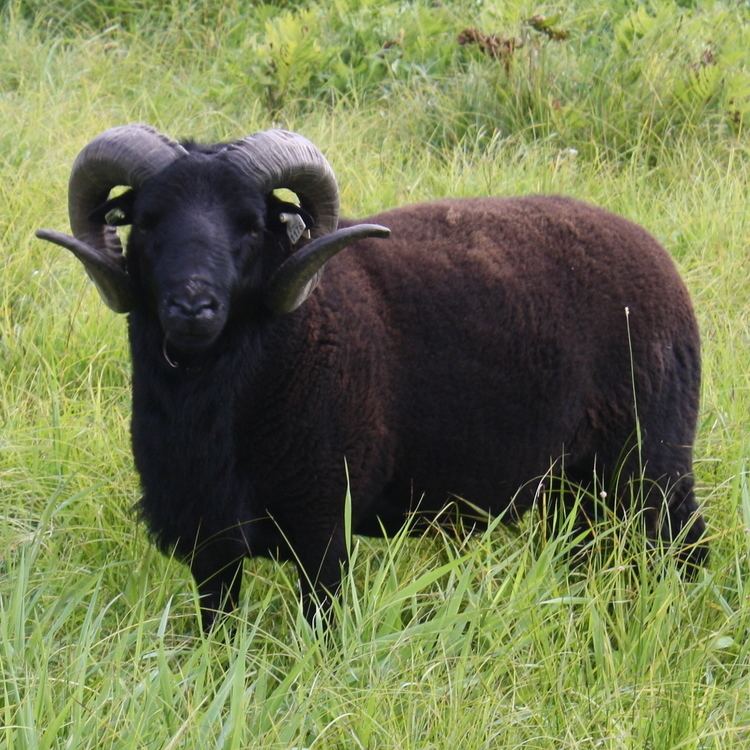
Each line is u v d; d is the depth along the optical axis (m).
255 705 12.63
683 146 27.69
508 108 28.98
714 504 17.78
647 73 29.11
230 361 14.53
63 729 12.35
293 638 13.98
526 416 15.97
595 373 16.36
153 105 28.39
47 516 16.05
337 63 31.23
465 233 16.28
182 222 13.98
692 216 25.28
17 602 13.52
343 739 12.44
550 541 15.14
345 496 15.00
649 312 16.52
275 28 31.62
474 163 27.06
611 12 33.00
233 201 14.23
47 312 20.88
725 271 22.95
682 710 12.84
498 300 15.75
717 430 19.05
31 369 19.95
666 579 14.80
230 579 15.57
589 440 16.64
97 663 13.05
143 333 14.88
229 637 15.01
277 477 14.79
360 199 24.94
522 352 15.80
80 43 32.72
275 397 14.59
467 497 16.16
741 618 14.85
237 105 30.45
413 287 15.57
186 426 14.73
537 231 16.47
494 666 13.45
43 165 25.08
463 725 12.40
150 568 16.09
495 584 15.57
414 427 15.53
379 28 32.50
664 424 16.70
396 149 28.19
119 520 17.02
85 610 15.16
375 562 16.69
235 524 14.85
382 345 15.18
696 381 17.16
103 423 18.41
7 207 23.19
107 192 15.18
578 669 13.84
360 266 15.53
